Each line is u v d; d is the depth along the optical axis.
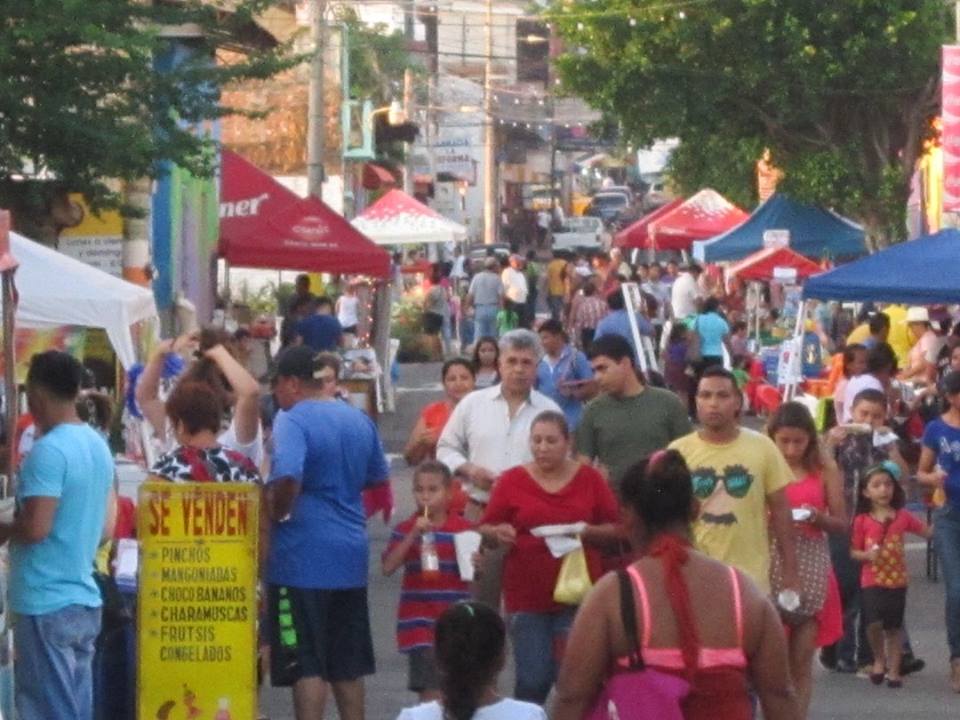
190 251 59.47
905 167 74.44
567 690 12.45
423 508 21.03
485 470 22.25
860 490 24.92
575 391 31.67
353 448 20.25
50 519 17.77
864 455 26.92
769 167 81.25
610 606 12.37
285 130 80.38
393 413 60.34
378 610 29.88
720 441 19.27
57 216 37.50
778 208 67.44
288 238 50.91
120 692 19.58
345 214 83.69
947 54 50.62
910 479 32.88
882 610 24.70
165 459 19.20
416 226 75.00
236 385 21.47
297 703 19.94
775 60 73.12
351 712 20.41
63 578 18.02
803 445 20.89
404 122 89.56
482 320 82.19
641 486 12.68
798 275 62.94
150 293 30.06
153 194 50.44
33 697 18.05
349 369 50.91
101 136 35.12
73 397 18.28
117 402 34.06
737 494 19.06
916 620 29.55
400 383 72.25
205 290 62.97
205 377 22.14
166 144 36.88
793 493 20.78
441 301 86.62
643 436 22.02
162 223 53.69
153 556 18.62
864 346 36.44
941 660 26.64
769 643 12.48
